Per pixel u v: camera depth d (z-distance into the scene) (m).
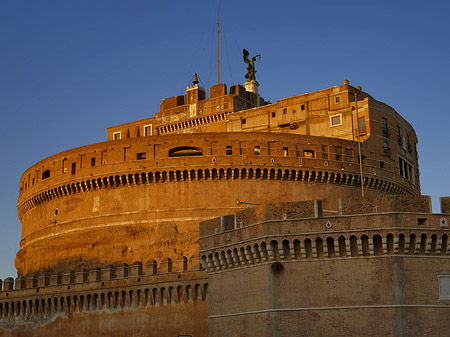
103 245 102.00
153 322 76.56
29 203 118.62
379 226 50.09
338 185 104.88
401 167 116.06
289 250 52.38
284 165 102.00
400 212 50.12
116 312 80.31
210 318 58.59
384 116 112.81
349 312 50.03
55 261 106.38
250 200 100.75
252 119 121.38
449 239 50.06
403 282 49.34
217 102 126.38
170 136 104.00
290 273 52.19
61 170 111.25
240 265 56.16
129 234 100.81
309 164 103.00
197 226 99.56
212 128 126.00
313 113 115.56
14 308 90.31
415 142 126.31
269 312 52.28
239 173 101.12
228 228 58.06
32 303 88.38
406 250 49.84
